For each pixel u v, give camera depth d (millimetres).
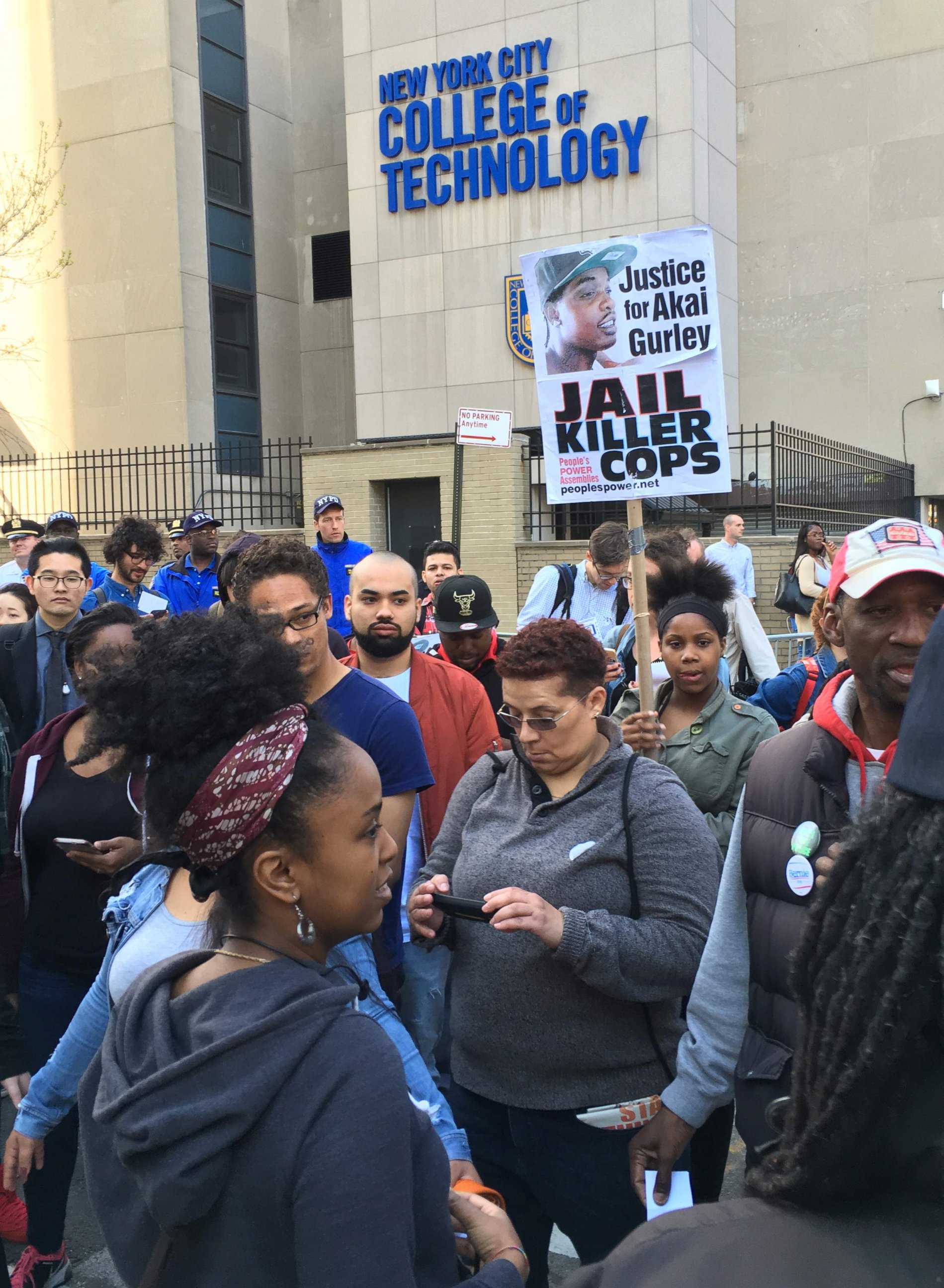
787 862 1868
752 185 16500
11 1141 1983
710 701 3402
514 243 15281
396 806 2752
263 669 1378
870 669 1804
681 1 14156
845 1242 745
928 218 15641
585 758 2320
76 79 17172
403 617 3469
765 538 11211
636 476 3230
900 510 15680
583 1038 2178
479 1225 1516
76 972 2904
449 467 12883
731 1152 3623
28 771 2922
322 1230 1113
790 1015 1856
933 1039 744
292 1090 1165
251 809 1280
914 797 779
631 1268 785
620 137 14531
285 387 18812
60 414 17594
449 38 15430
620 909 2189
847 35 15836
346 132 16266
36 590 4430
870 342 16062
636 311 3209
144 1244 1264
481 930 2277
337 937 1368
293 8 18891
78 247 17328
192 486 16594
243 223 18031
